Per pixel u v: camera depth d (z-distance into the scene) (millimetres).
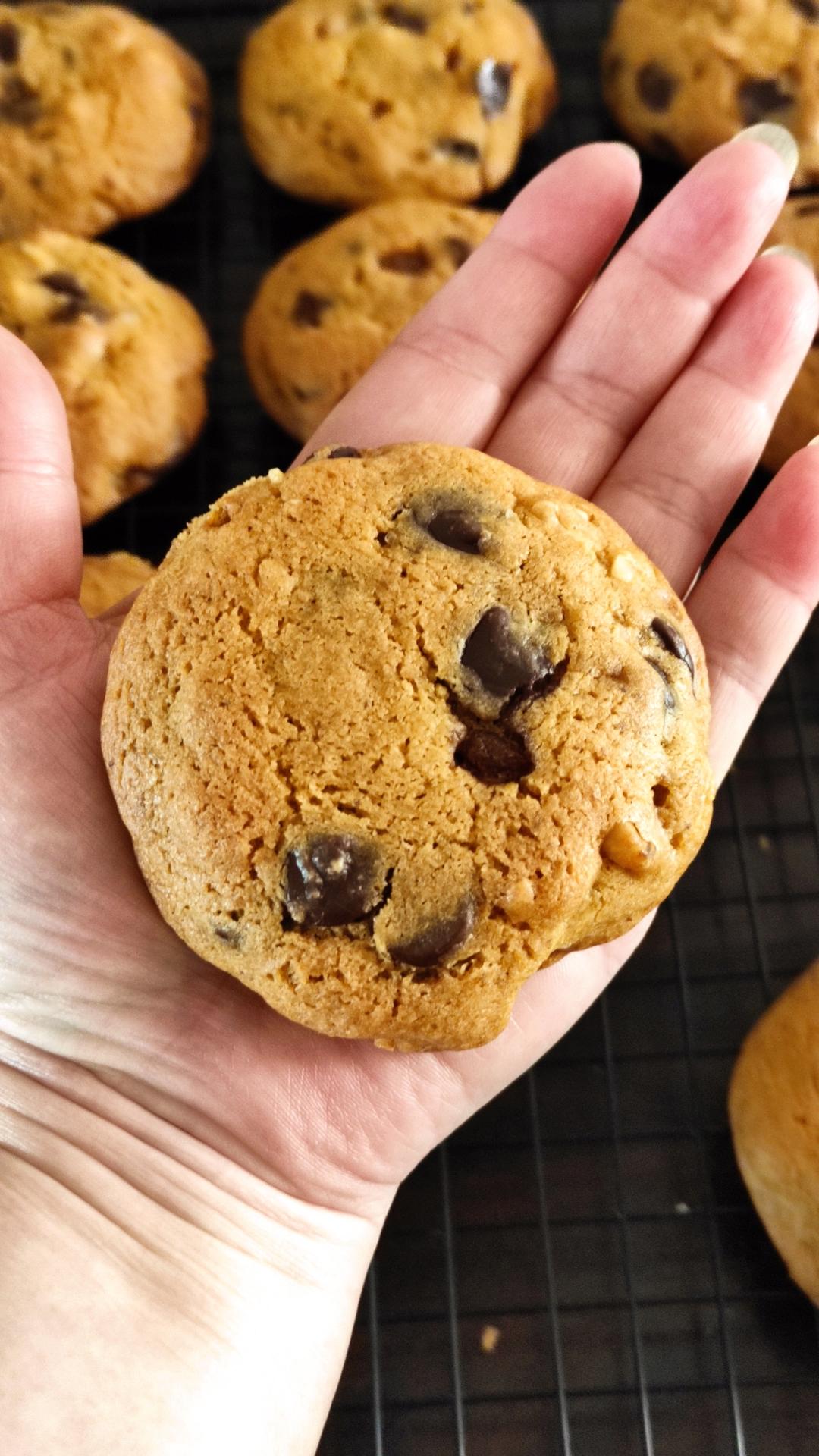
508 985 193
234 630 198
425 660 198
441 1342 280
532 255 264
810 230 317
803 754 323
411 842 192
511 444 266
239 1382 213
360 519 205
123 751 201
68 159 333
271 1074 224
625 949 253
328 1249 229
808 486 244
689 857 205
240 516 206
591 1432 276
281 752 194
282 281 329
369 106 337
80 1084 229
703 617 253
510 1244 287
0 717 219
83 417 306
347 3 344
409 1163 236
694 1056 300
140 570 301
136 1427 203
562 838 193
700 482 260
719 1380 278
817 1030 274
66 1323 208
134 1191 222
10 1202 217
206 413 327
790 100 327
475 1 344
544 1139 294
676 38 334
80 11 344
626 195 260
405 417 265
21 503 224
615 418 266
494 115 338
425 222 327
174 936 220
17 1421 200
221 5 378
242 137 370
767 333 256
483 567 203
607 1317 283
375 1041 197
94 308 315
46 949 223
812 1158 266
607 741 197
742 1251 286
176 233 361
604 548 211
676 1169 292
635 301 259
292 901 191
